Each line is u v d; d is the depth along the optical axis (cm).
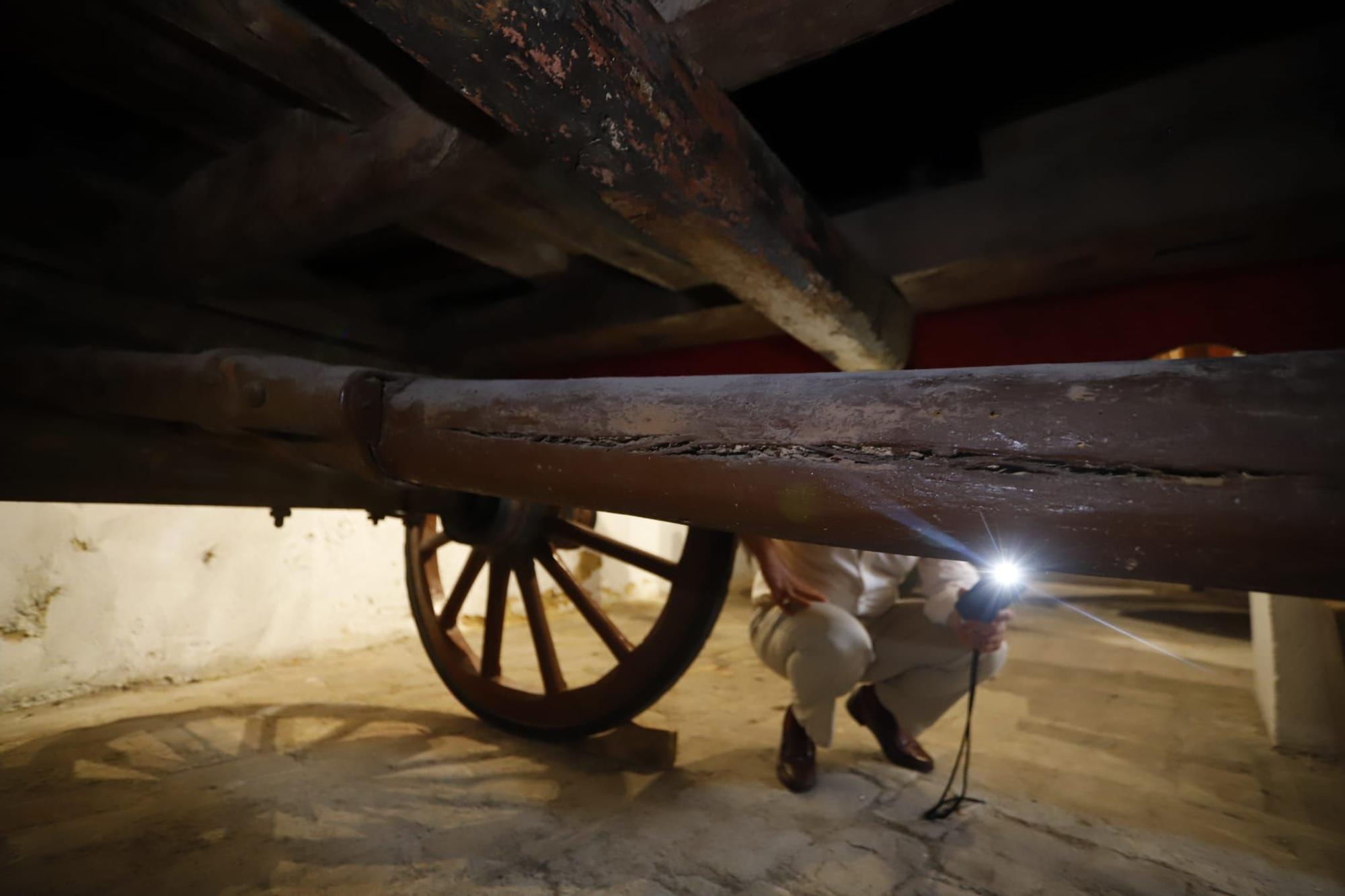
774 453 65
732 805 195
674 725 268
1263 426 46
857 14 101
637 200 112
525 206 169
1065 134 170
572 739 235
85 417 138
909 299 212
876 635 225
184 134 145
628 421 75
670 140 102
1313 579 47
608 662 390
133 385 127
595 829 180
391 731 255
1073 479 52
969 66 161
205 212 154
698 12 108
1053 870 161
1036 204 173
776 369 241
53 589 290
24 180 149
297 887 150
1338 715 236
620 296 228
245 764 220
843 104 175
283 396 106
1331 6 134
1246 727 265
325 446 107
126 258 167
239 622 352
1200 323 184
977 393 57
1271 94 147
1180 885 156
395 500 194
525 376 287
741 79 116
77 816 182
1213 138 153
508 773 216
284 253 151
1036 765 227
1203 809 194
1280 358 49
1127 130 162
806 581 228
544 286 234
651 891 151
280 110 140
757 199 126
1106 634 457
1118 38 149
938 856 168
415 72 112
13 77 129
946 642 212
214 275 164
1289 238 161
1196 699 304
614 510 80
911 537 60
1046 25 148
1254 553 47
